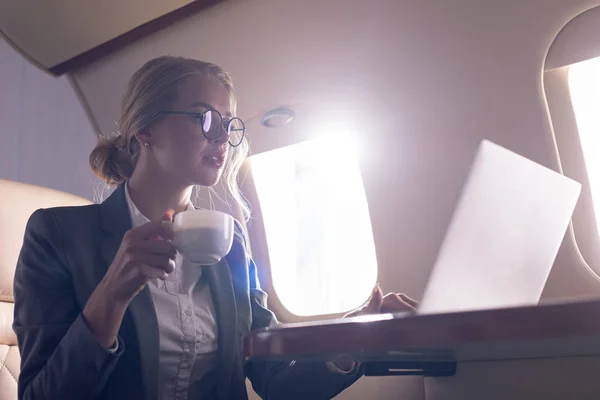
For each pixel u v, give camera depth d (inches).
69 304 48.3
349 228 83.0
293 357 32.6
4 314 62.1
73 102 110.0
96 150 60.0
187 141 53.1
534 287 41.8
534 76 59.9
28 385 45.0
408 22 64.1
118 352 44.4
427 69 65.1
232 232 45.4
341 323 29.6
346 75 69.9
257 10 70.1
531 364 57.2
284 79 73.8
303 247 84.5
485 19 60.6
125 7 73.7
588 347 33.3
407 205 69.2
